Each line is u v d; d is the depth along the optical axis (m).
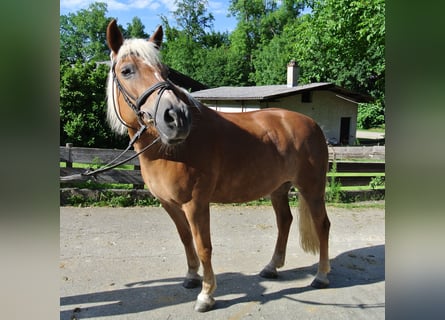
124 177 6.50
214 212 6.18
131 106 2.62
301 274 3.89
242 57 46.28
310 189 3.57
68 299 3.23
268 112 3.56
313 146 3.54
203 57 43.81
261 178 3.22
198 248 2.99
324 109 20.72
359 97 21.14
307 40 13.40
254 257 4.31
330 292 3.48
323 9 12.54
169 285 3.55
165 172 2.77
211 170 2.89
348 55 13.06
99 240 4.69
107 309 3.08
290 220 3.81
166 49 46.97
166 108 2.39
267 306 3.20
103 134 11.02
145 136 2.74
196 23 47.59
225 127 3.09
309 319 3.00
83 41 49.78
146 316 2.99
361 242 4.91
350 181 7.47
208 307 3.09
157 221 5.55
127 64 2.60
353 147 8.66
